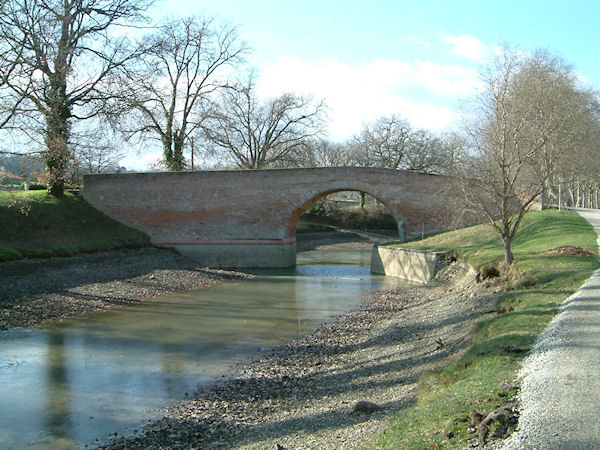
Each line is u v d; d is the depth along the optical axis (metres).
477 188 18.73
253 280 30.03
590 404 6.32
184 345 15.21
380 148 66.25
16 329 16.62
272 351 14.55
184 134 43.09
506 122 18.23
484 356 9.04
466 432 6.15
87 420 9.49
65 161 24.67
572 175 34.06
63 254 28.00
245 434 8.58
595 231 25.64
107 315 19.31
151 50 30.42
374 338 15.37
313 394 10.56
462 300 18.27
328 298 23.84
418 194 35.41
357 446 6.92
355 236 64.94
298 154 50.47
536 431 5.73
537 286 14.71
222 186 36.25
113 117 30.11
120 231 35.25
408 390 9.48
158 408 10.11
